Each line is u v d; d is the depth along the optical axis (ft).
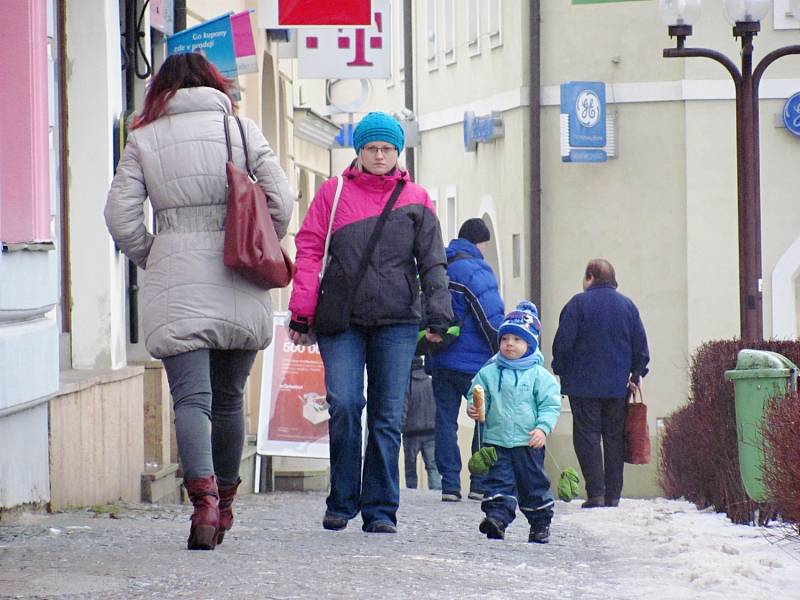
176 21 170.09
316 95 350.43
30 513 112.78
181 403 92.48
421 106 447.42
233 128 93.91
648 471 312.09
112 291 138.21
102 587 78.13
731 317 313.94
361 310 108.06
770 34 309.22
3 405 103.91
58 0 137.49
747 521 128.16
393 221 108.68
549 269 324.39
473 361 157.58
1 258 104.47
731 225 312.91
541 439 114.62
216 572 83.46
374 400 110.42
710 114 311.68
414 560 93.09
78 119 138.10
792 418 97.96
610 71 317.01
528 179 329.52
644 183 315.58
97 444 127.95
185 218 92.84
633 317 169.17
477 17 376.07
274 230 93.50
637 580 89.56
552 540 116.67
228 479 97.81
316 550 96.37
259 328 93.66
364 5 209.97
